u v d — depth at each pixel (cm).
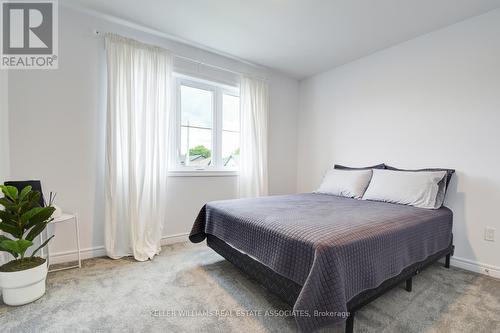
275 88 344
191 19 218
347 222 141
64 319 132
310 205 198
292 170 369
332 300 102
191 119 279
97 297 154
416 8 196
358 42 254
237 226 169
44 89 195
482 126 201
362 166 289
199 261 214
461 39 212
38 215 151
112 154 214
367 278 120
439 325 132
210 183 288
